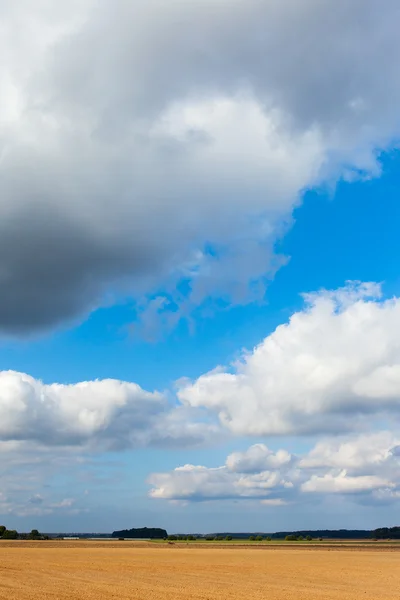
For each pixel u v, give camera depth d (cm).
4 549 11838
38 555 9550
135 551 12275
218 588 4622
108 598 3816
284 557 10112
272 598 3969
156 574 6025
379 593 4381
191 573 6238
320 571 6712
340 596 4144
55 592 4084
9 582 4809
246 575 6031
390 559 9625
